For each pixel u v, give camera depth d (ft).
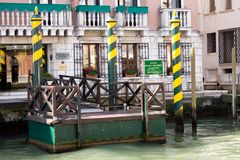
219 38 94.68
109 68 54.29
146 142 47.60
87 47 76.95
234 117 71.20
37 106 48.67
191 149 46.34
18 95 70.74
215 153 44.42
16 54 75.05
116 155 42.68
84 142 45.16
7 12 70.08
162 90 48.65
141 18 79.25
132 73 79.05
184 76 83.30
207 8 97.19
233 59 71.10
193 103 60.85
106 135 46.14
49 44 74.59
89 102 57.98
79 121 44.39
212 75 97.55
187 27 82.64
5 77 74.84
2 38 70.90
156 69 51.85
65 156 42.55
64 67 74.69
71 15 74.54
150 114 47.65
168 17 81.00
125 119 46.80
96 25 75.97
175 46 55.11
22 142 53.16
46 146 45.85
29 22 71.20
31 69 75.87
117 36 78.02
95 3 77.97
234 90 71.15
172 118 71.10
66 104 44.32
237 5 90.58
